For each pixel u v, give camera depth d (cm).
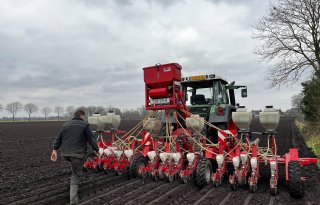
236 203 594
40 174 908
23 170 984
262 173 868
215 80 948
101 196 650
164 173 773
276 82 2300
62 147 627
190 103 979
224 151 752
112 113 856
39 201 616
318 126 1825
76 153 617
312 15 2088
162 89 816
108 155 832
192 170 755
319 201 611
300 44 2205
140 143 865
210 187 725
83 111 666
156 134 852
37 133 2830
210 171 749
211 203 596
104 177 819
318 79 1752
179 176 781
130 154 814
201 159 734
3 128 3697
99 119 864
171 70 802
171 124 899
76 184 616
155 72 827
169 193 670
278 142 1730
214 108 898
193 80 948
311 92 1878
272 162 667
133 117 9538
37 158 1264
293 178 625
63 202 622
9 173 931
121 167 823
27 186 757
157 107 830
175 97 811
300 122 3925
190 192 686
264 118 706
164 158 764
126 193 673
